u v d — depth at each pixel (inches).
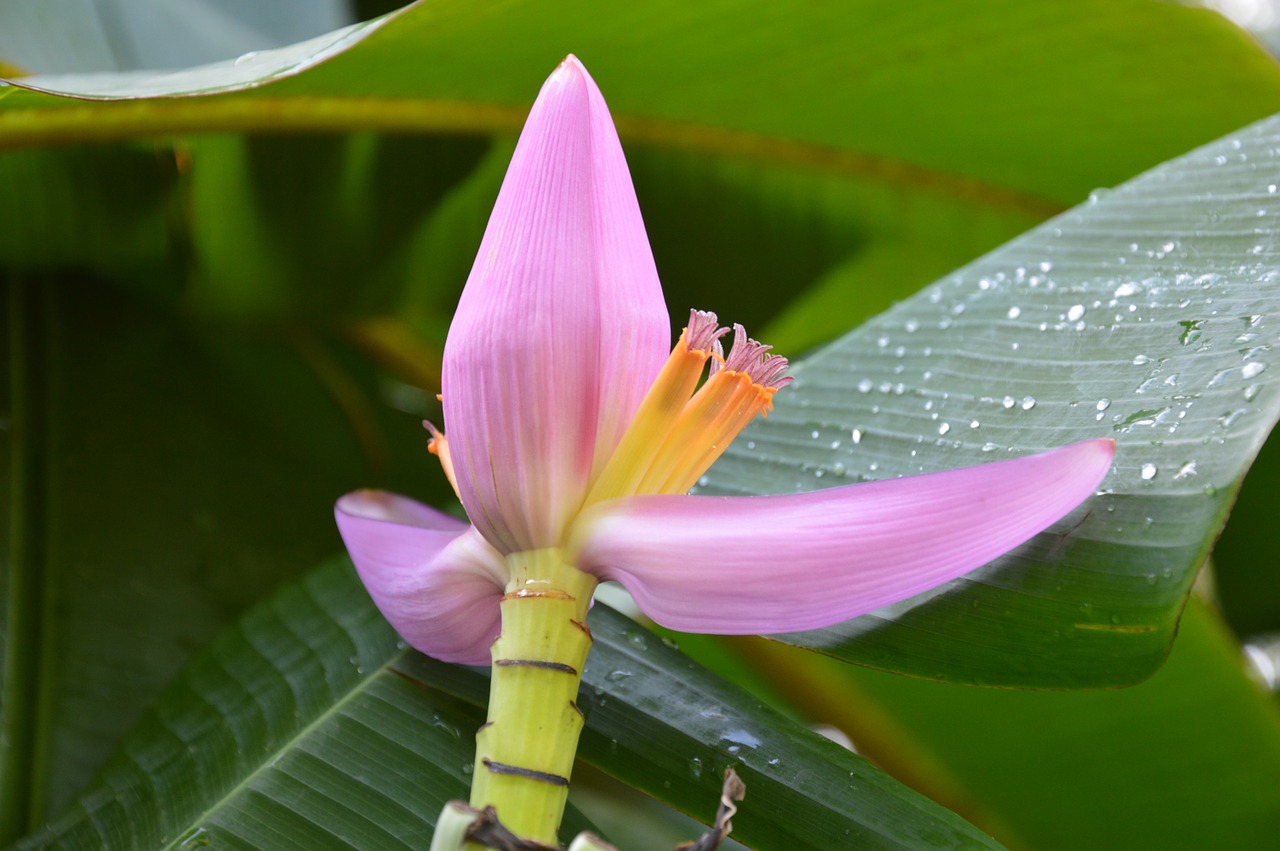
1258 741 44.9
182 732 35.1
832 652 33.0
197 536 45.3
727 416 32.3
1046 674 32.2
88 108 37.5
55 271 47.5
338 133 42.7
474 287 31.6
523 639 31.4
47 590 40.3
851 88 44.0
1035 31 40.7
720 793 32.7
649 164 50.9
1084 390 34.0
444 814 30.5
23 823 37.4
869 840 32.3
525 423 31.4
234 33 54.1
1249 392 32.7
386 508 34.5
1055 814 50.0
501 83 39.2
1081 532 32.6
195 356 50.3
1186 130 45.2
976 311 35.9
